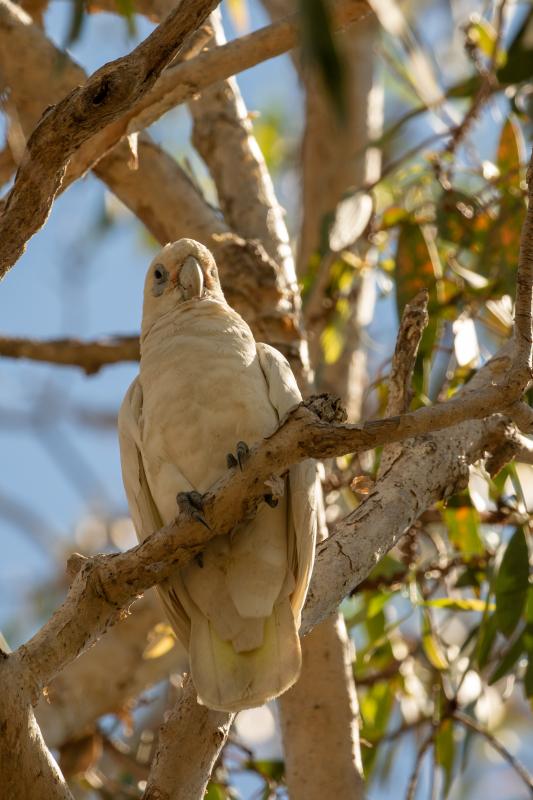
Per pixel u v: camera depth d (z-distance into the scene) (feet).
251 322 32.73
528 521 30.78
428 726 37.76
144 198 35.68
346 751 28.32
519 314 20.13
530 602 31.78
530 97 38.70
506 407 19.99
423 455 24.16
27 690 19.58
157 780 22.11
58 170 20.42
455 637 43.14
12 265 21.45
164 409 24.82
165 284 30.68
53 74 34.30
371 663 36.29
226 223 36.68
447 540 37.65
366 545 23.30
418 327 23.29
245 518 22.67
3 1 34.45
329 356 41.88
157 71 20.13
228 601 22.77
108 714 37.14
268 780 33.63
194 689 22.43
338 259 40.04
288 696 28.68
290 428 19.86
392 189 42.45
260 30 27.94
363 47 47.83
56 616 20.59
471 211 36.68
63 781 19.79
